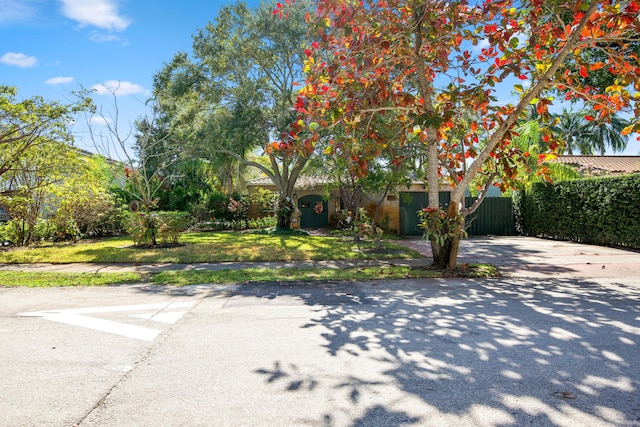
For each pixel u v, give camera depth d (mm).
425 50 8602
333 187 15711
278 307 5941
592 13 6840
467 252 12938
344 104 7527
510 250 13445
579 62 7578
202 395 3199
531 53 8055
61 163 13414
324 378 3514
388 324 5082
